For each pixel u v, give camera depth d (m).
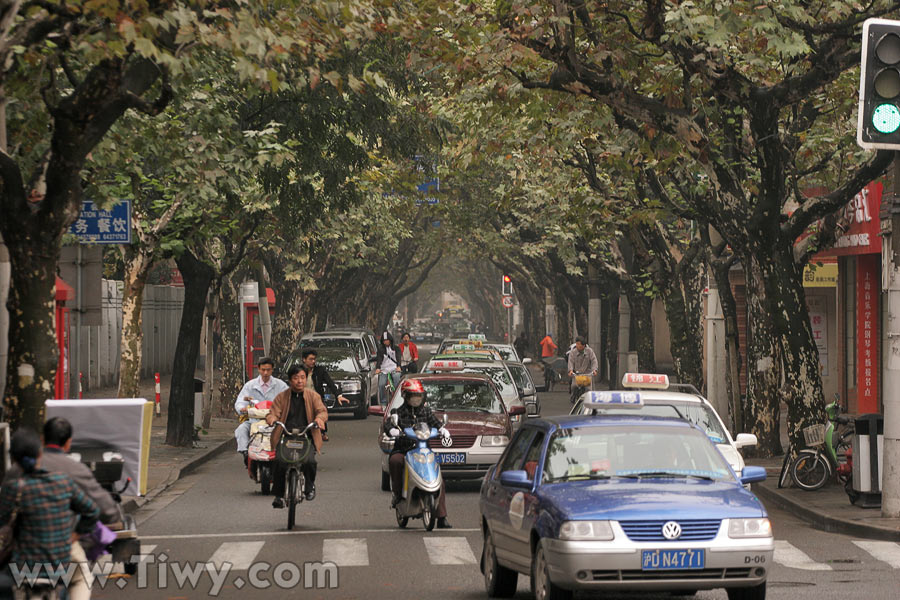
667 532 26.50
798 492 52.44
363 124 71.31
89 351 124.50
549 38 51.50
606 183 86.06
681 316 85.12
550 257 141.62
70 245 53.22
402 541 40.56
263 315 106.81
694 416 44.09
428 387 57.94
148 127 50.56
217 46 36.66
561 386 155.25
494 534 31.39
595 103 59.47
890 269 43.50
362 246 139.50
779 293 55.78
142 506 50.16
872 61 39.22
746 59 51.81
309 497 44.50
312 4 38.03
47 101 38.47
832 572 34.28
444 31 56.12
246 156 60.16
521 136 76.06
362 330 116.38
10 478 23.52
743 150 66.62
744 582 26.72
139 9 33.53
